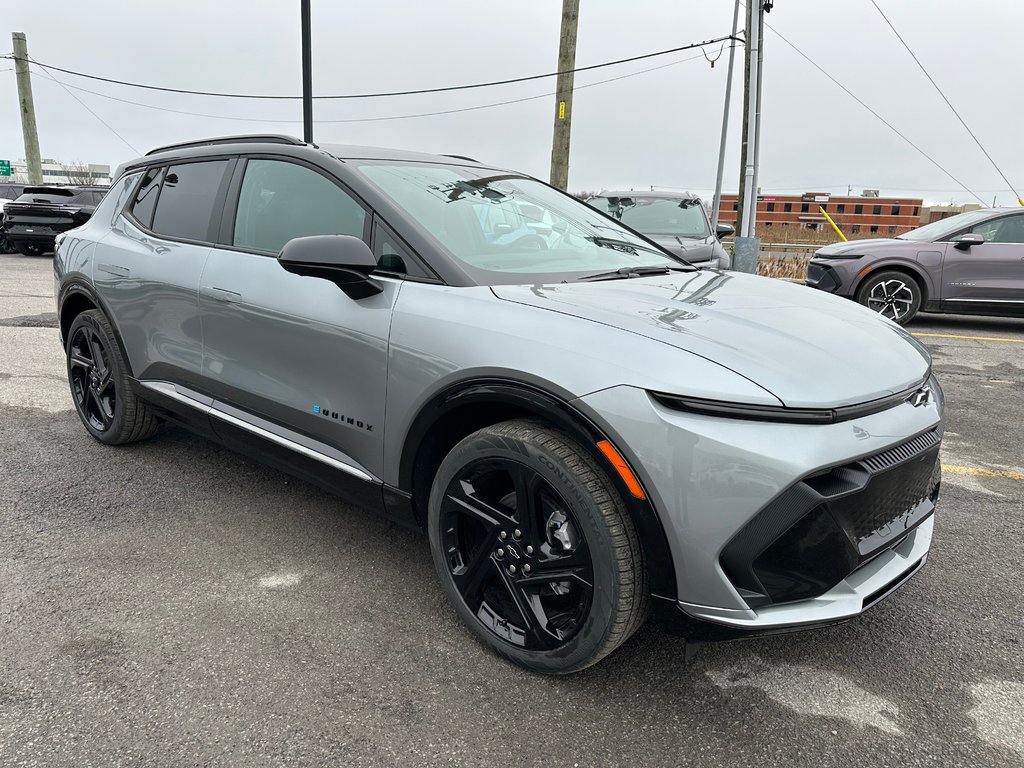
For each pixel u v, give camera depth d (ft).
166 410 11.33
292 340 8.75
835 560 6.10
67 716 6.38
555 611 7.06
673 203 29.89
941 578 9.34
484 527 7.25
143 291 11.15
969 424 16.24
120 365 12.05
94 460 12.51
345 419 8.33
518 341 6.76
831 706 6.86
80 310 13.32
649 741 6.34
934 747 6.35
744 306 7.73
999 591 9.03
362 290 7.89
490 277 7.81
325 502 11.04
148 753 5.99
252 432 9.61
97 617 7.91
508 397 6.68
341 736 6.27
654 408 5.98
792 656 7.63
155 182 12.04
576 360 6.39
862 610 6.31
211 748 6.08
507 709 6.68
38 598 8.23
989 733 6.53
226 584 8.67
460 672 7.17
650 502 6.01
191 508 10.70
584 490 6.31
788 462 5.74
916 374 7.17
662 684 7.10
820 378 6.23
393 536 10.00
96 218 13.25
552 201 10.96
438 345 7.25
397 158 9.90
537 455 6.57
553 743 6.28
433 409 7.34
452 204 9.12
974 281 27.81
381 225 8.28
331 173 8.96
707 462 5.82
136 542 9.63
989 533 10.68
